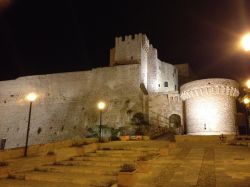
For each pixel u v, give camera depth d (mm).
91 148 20578
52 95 58656
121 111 49688
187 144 23906
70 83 57750
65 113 55688
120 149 20609
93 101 53656
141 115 47312
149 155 16953
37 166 15305
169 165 14578
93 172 13680
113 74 53688
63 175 13047
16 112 60562
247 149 20422
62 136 53406
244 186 10289
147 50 61125
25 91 61531
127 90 51188
